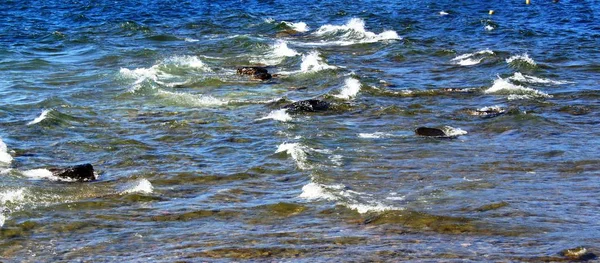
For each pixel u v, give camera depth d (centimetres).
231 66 4775
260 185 2558
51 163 2828
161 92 3962
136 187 2506
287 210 2292
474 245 1967
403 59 4959
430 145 3009
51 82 4266
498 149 2950
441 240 2012
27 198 2400
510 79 4225
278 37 5903
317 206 2314
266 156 2880
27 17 6812
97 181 2606
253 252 1944
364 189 2483
